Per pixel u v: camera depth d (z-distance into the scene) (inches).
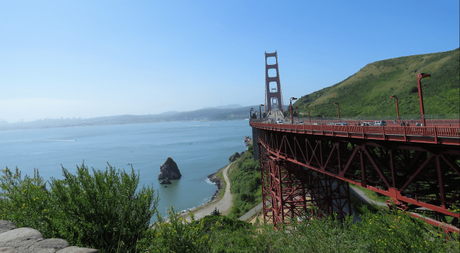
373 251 300.7
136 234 253.3
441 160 498.9
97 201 251.1
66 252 176.6
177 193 3149.6
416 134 499.5
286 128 1067.3
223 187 3243.1
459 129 419.2
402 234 290.5
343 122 1374.3
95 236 237.9
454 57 4224.9
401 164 660.1
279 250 333.1
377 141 613.0
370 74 5954.7
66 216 237.5
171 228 252.4
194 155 5940.0
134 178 290.7
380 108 3449.8
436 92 3058.6
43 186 290.0
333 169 826.8
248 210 2068.2
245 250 355.3
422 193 568.7
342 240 305.9
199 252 252.8
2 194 271.9
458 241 259.4
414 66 5349.4
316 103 5088.6
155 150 7145.7
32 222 230.8
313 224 349.4
